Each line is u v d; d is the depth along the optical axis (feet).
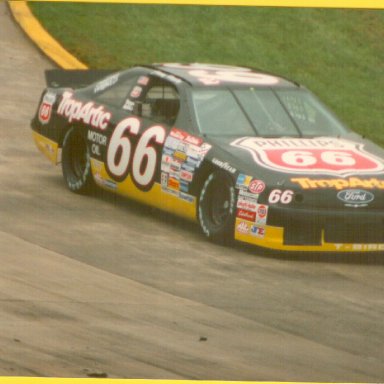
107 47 167.94
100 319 74.74
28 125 137.39
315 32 179.22
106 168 107.96
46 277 83.76
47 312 75.31
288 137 102.01
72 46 166.61
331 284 88.58
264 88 106.22
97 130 108.88
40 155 126.41
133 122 105.91
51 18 173.88
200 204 98.27
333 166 96.73
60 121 113.39
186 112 102.37
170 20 178.91
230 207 95.81
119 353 67.87
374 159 99.25
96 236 96.94
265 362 68.28
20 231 96.48
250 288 85.35
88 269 86.89
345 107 157.28
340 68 169.99
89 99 111.86
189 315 77.25
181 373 64.85
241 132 101.71
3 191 110.11
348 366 68.64
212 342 71.67
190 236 99.45
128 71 110.32
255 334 74.08
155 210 108.06
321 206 93.66
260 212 93.76
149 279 85.51
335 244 94.07
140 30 174.70
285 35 177.78
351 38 178.81
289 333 74.90
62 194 110.73
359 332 76.28
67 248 92.48
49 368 64.13
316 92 160.76
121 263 89.25
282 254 96.58
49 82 117.60
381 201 95.04
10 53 162.81
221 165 96.78
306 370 67.26
